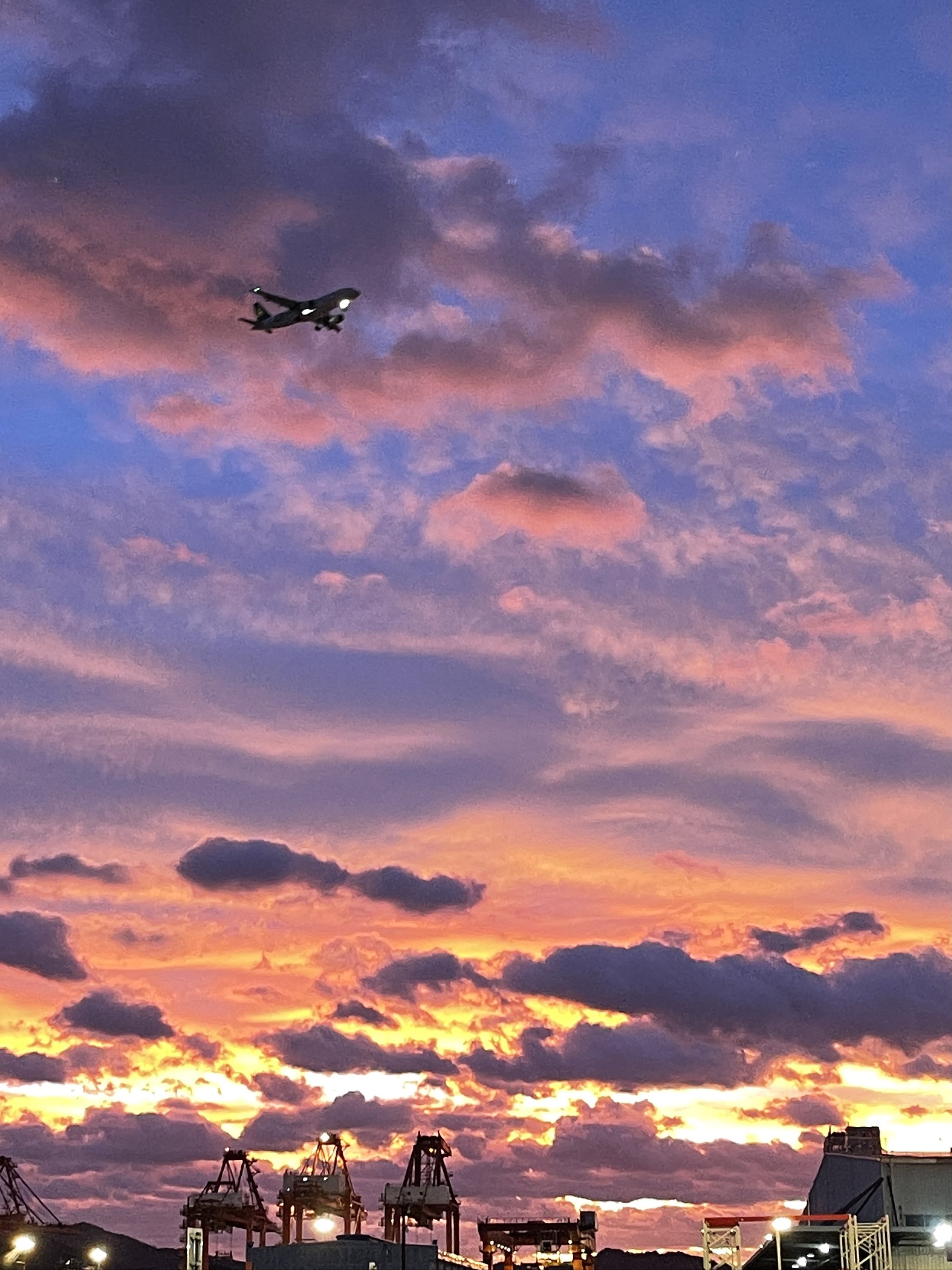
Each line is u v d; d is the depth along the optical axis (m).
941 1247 151.25
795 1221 148.62
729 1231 151.88
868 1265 147.12
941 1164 159.00
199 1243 199.62
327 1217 168.75
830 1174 168.38
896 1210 156.00
